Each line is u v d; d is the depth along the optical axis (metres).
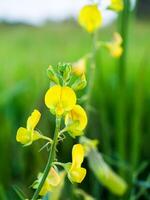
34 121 0.26
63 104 0.25
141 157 0.66
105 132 0.60
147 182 0.50
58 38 1.32
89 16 0.43
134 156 0.55
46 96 0.25
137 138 0.56
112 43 0.48
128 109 0.69
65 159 0.62
